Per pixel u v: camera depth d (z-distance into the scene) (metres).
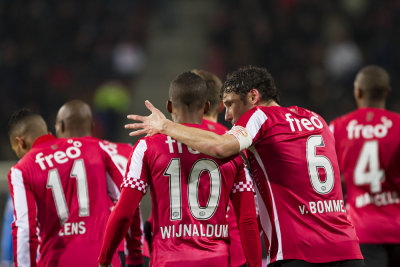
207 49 60.22
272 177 11.47
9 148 48.06
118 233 10.99
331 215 11.41
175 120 11.70
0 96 52.00
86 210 13.00
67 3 60.88
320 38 59.19
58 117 14.19
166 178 11.05
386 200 15.27
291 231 11.22
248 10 60.91
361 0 64.94
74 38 59.34
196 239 10.91
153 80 59.72
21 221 12.52
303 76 56.00
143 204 23.52
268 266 11.62
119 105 51.00
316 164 11.57
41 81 53.94
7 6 59.03
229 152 10.94
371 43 59.00
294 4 60.59
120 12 62.59
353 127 15.66
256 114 11.59
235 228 12.83
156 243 11.09
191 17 68.31
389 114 15.55
